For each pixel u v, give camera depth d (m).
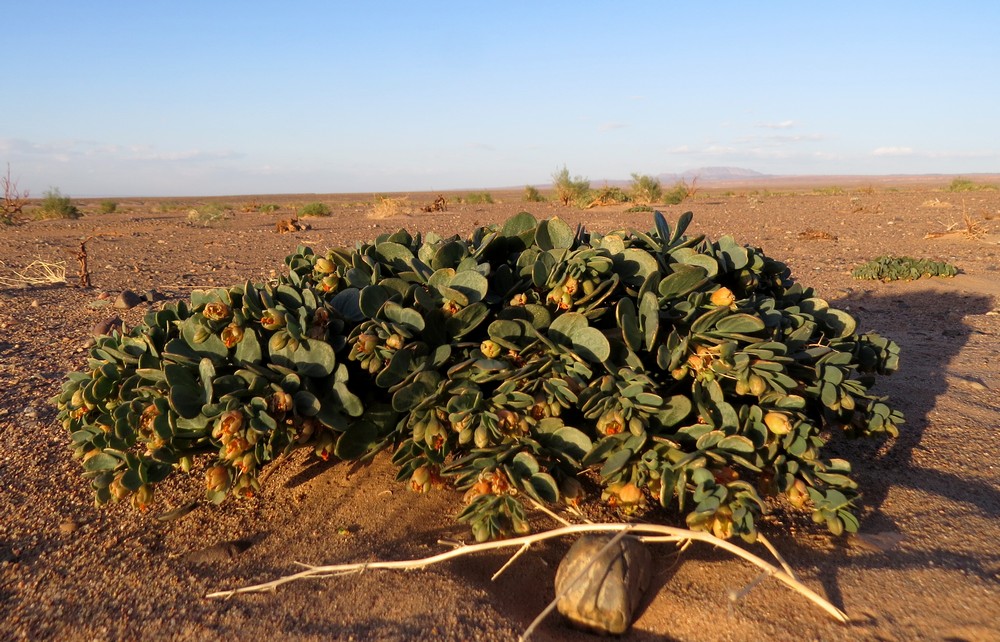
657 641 2.15
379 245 3.23
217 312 2.65
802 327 2.96
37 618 2.31
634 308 2.88
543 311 2.66
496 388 2.62
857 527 2.48
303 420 2.58
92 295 8.88
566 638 2.18
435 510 2.95
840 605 2.18
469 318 2.69
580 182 36.66
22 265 12.33
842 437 3.74
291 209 41.41
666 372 2.76
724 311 2.63
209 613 2.29
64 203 30.30
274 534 2.80
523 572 2.54
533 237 3.20
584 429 2.71
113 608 2.35
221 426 2.34
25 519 2.97
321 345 2.59
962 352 5.65
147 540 2.79
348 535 2.76
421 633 2.13
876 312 7.48
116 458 2.72
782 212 24.75
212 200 102.50
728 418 2.50
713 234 16.20
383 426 2.66
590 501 2.97
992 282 8.71
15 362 5.45
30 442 3.77
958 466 3.38
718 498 2.23
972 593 2.19
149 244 16.66
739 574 2.39
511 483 2.42
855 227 17.61
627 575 2.22
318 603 2.30
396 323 2.67
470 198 46.44
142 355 2.80
